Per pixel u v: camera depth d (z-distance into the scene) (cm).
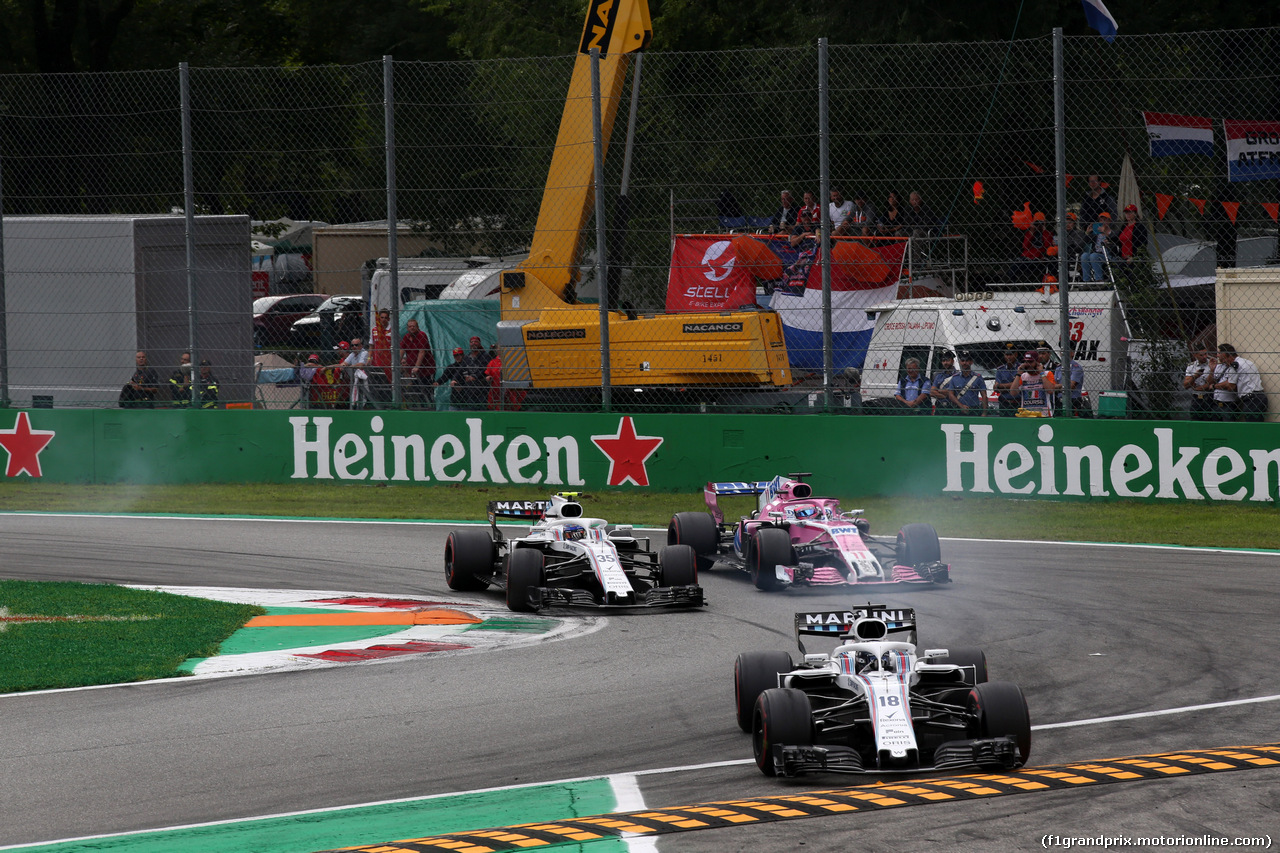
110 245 7062
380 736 2708
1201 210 6159
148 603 4084
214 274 7375
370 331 7219
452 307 7531
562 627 3766
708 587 4350
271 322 11431
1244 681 3019
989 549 4791
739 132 6950
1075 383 5822
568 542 4106
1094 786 2278
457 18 11831
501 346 6400
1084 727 2684
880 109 6856
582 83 6575
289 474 6488
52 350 6812
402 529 5466
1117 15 8175
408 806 2270
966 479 5647
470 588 4338
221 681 3195
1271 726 2659
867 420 5750
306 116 8081
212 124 8138
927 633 3566
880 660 2480
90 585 4375
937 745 2564
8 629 3728
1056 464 5519
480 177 7812
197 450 6569
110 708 2945
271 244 11944
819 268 6575
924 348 6291
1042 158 6731
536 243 6688
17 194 8231
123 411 6644
